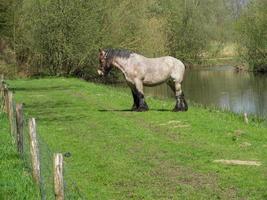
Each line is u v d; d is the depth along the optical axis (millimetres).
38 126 19438
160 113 21547
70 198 10141
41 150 14102
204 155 13836
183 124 18672
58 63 50188
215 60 80875
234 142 15305
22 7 49250
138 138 16422
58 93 32281
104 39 50094
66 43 49156
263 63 59875
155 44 59000
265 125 19250
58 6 49031
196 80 52531
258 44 59438
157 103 25656
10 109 15539
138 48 53094
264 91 39906
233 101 34625
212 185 11250
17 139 13438
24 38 49594
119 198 10570
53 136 17344
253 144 15000
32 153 10484
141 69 21812
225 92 40500
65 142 16266
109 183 11625
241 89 42281
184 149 14586
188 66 76250
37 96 31000
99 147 15352
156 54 60094
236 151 14195
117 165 13117
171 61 22078
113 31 51000
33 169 10531
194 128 17734
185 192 10828
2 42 49438
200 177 11867
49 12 49031
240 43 62188
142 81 21984
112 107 24266
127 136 16812
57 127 19172
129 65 21812
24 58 51062
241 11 66312
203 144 15188
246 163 12875
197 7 79562
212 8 85125
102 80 50875
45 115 22500
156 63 21969
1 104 20734
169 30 76375
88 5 49531
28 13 49406
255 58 60344
